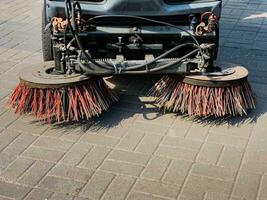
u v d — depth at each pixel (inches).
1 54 132.3
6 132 96.0
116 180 82.5
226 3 178.1
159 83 105.9
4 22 155.9
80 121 99.5
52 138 94.2
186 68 96.0
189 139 94.6
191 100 98.0
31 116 101.0
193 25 100.6
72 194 79.0
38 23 155.9
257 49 137.9
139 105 105.8
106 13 99.6
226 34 149.0
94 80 97.4
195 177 83.6
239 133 97.0
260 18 163.2
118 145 92.3
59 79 95.2
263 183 82.5
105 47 103.3
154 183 82.0
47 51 114.0
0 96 110.0
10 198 77.9
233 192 80.1
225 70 99.8
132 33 100.3
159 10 99.5
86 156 88.9
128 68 95.3
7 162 86.9
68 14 92.6
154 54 103.0
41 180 82.3
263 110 105.3
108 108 104.2
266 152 91.2
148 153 90.0
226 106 98.2
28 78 95.7
